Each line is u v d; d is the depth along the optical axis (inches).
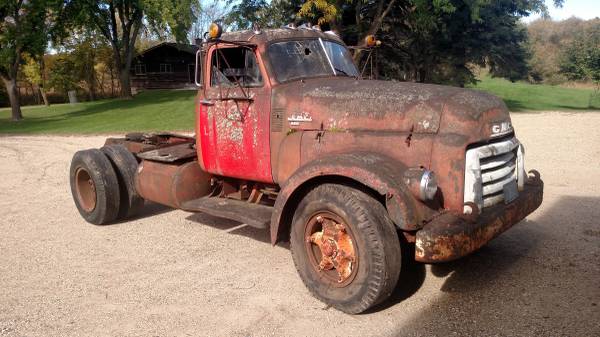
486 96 158.7
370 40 225.8
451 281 173.0
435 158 147.6
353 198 144.8
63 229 249.4
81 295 172.6
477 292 163.9
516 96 1387.8
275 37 189.9
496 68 982.4
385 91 163.5
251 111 188.4
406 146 152.5
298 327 146.3
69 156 506.9
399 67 780.0
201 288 174.9
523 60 963.3
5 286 181.5
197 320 152.4
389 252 140.7
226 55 195.8
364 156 150.6
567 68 1800.0
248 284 176.7
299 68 190.7
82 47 1627.7
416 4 676.1
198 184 218.4
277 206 162.2
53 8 1109.1
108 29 1432.1
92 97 1768.0
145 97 1496.1
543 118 778.2
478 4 724.0
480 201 147.8
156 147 249.0
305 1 697.6
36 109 1423.5
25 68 1592.0
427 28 733.3
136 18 1450.5
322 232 155.4
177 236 232.5
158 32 1482.5
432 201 145.5
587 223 227.8
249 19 754.8
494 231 148.6
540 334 136.6
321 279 156.8
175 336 143.9
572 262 184.2
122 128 791.7
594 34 2023.9
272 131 183.0
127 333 146.4
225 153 200.2
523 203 164.1
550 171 347.9
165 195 221.3
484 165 151.0
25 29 1066.7
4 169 440.8
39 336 146.2
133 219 263.7
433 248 137.2
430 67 890.1
